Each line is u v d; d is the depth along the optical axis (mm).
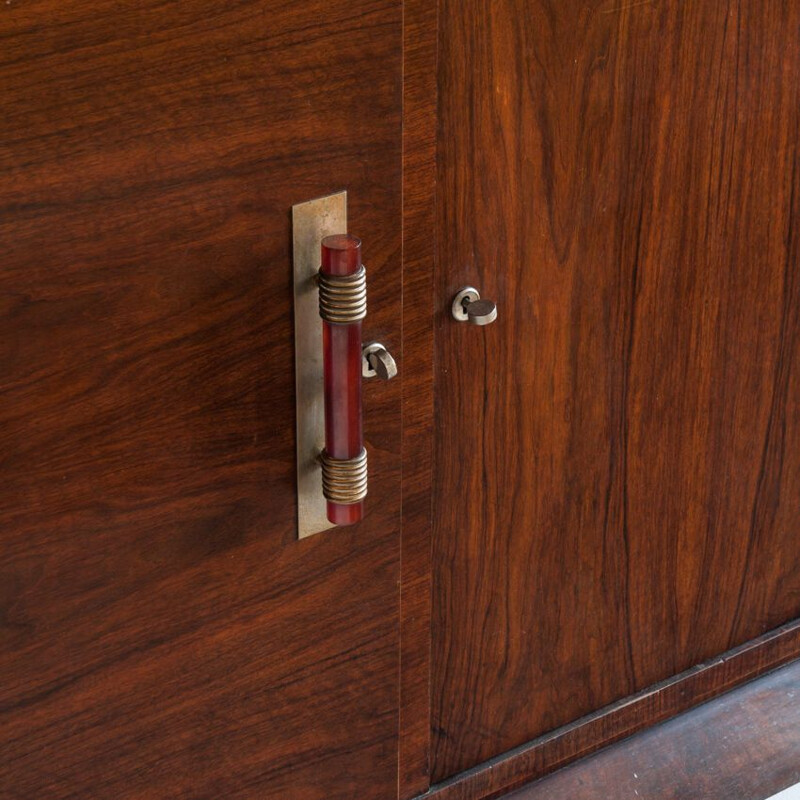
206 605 778
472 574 975
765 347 1035
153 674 775
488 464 940
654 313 962
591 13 834
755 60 917
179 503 741
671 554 1076
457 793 1047
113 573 734
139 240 665
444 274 858
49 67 608
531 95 835
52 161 626
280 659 827
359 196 729
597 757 1115
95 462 701
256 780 855
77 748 765
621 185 902
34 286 646
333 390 741
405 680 955
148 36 626
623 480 1016
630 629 1090
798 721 1178
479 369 902
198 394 720
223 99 659
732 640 1164
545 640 1044
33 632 719
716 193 947
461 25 789
